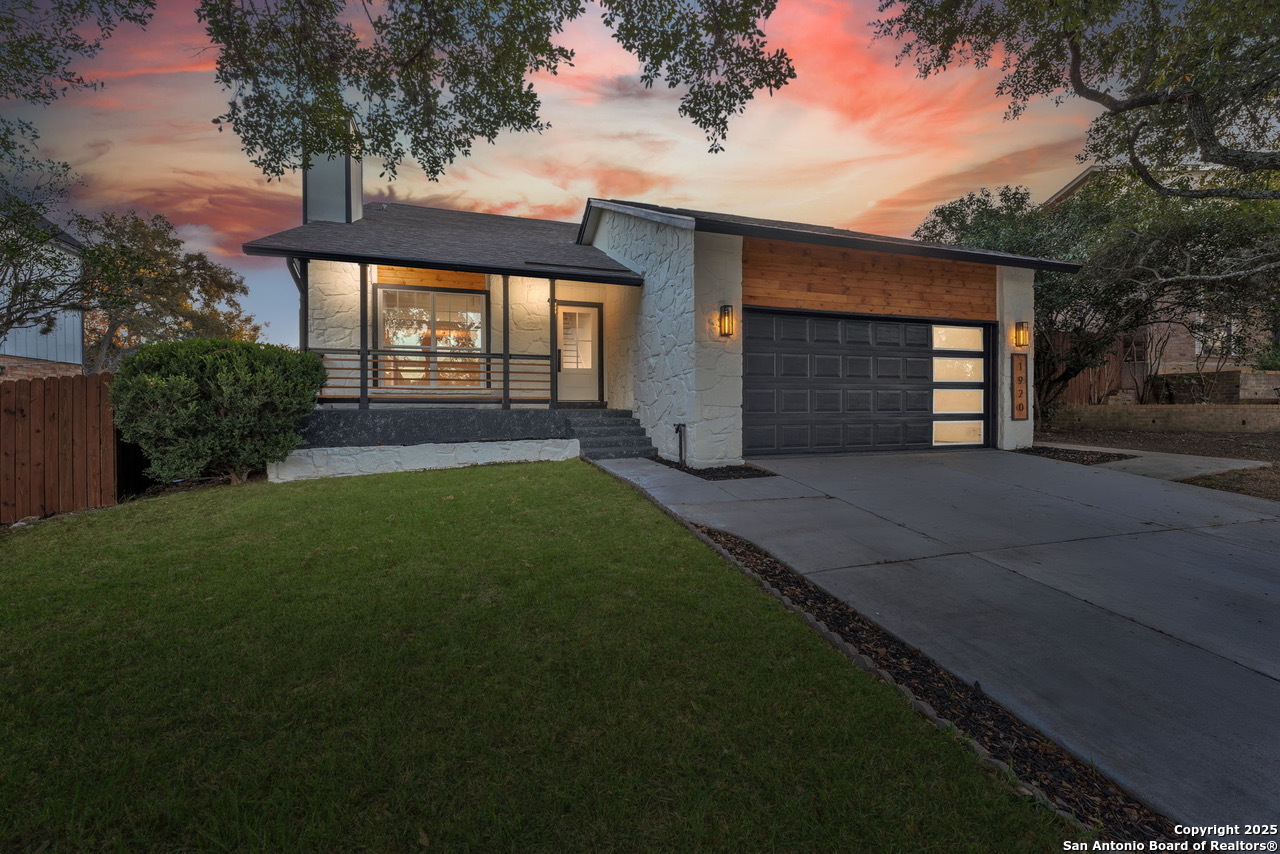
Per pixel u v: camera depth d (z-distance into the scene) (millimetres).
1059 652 3178
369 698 2562
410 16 4879
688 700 2607
